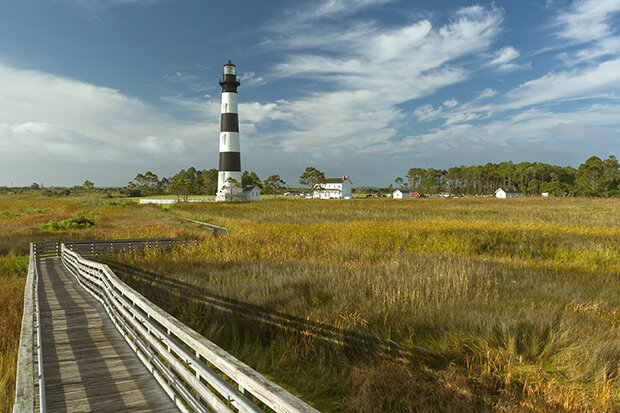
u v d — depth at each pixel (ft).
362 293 29.35
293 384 19.03
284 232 74.84
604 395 15.29
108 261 52.80
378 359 19.74
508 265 42.34
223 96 262.67
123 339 24.12
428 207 160.97
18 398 12.35
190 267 43.37
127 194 408.46
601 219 103.76
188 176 533.96
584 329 21.53
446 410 15.20
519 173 509.35
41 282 45.32
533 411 14.61
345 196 377.91
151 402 15.78
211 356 11.72
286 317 24.99
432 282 31.94
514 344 19.33
